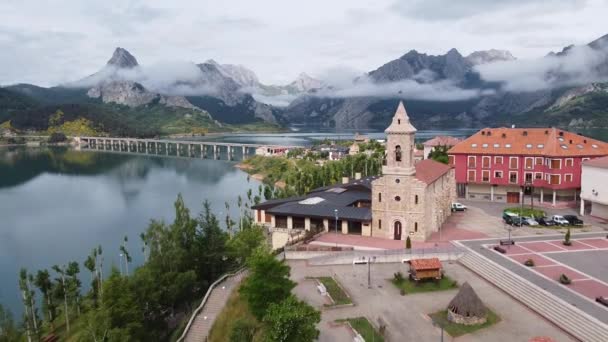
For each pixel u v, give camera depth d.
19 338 83.38
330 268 83.50
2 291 112.44
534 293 66.38
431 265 75.12
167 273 84.38
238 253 95.94
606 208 108.88
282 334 50.69
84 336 69.69
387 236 97.62
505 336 57.22
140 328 72.31
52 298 94.25
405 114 94.62
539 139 129.38
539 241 91.69
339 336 58.56
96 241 148.88
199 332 70.25
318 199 114.06
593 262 78.50
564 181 121.69
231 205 191.12
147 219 174.75
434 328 60.06
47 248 143.38
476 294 65.12
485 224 107.19
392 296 70.31
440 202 106.88
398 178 95.31
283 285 64.31
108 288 72.38
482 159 132.50
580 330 56.41
